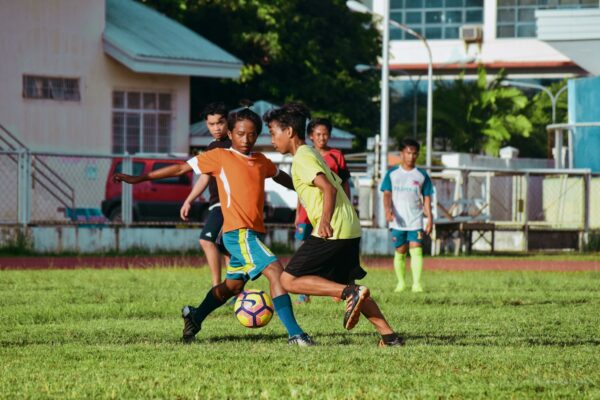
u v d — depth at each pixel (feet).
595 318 96.37
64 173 288.51
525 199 256.32
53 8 301.02
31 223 211.82
